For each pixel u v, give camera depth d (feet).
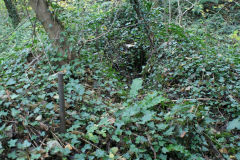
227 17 31.04
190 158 9.30
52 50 14.03
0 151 7.85
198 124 10.69
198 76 15.16
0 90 10.79
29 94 11.24
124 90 14.49
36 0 12.85
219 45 20.38
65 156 8.75
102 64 16.46
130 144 9.66
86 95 12.07
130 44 20.72
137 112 10.52
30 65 13.79
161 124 10.07
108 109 11.91
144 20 18.13
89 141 9.80
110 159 8.85
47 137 9.50
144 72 18.30
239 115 12.39
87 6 19.62
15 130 9.27
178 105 11.03
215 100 13.48
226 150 10.25
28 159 8.18
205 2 34.63
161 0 26.96
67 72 13.14
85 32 17.85
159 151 9.57
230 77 14.48
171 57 17.84
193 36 18.58
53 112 10.18
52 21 13.46
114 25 20.22
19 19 28.96
